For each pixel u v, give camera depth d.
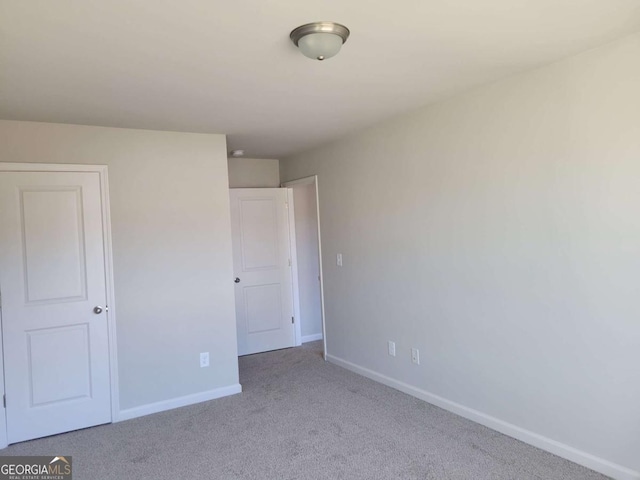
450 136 3.23
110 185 3.52
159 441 3.15
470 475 2.52
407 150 3.62
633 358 2.31
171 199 3.76
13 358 3.21
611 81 2.31
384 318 4.00
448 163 3.26
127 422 3.51
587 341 2.49
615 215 2.34
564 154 2.54
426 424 3.19
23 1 1.67
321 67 2.48
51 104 2.90
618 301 2.35
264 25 1.94
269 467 2.73
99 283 3.48
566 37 2.21
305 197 5.75
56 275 3.35
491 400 3.06
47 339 3.32
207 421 3.45
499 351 2.97
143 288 3.64
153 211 3.69
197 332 3.87
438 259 3.39
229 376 4.02
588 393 2.50
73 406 3.40
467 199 3.13
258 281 5.36
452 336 3.32
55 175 3.34
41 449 3.11
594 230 2.42
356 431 3.14
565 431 2.63
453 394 3.35
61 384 3.36
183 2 1.72
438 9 1.86
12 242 3.22
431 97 3.16
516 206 2.80
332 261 4.68
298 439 3.07
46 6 1.71
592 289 2.45
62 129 3.37
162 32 1.97
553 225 2.61
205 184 3.92
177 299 3.78
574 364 2.56
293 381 4.27
